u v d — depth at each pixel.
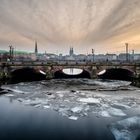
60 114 26.62
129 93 42.62
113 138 18.61
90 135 19.28
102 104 32.34
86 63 64.94
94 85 54.97
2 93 42.31
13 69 61.28
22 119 24.42
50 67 64.12
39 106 31.11
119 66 64.31
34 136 19.12
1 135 19.38
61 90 46.75
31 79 70.88
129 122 23.05
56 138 18.66
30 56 160.62
